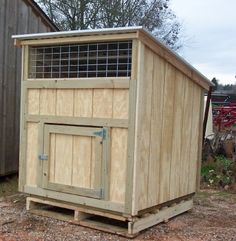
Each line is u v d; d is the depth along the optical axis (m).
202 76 5.33
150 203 4.54
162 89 4.60
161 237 4.40
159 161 4.65
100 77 4.47
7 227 4.55
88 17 18.83
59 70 4.92
